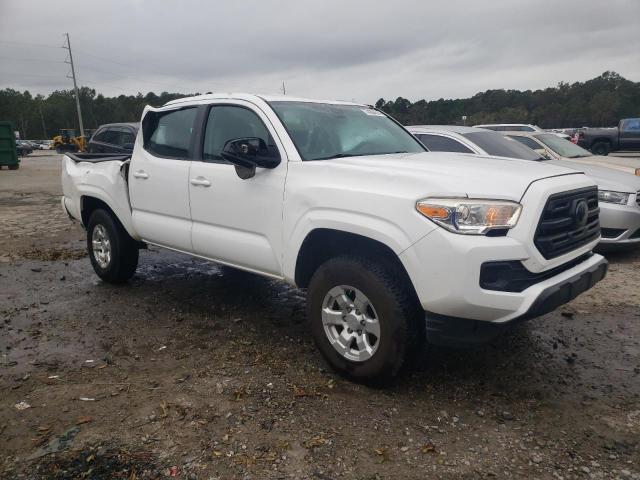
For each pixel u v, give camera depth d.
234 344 4.29
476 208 3.03
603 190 6.71
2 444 2.92
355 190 3.40
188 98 4.92
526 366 3.88
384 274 3.31
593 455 2.84
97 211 5.85
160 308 5.18
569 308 5.12
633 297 5.42
